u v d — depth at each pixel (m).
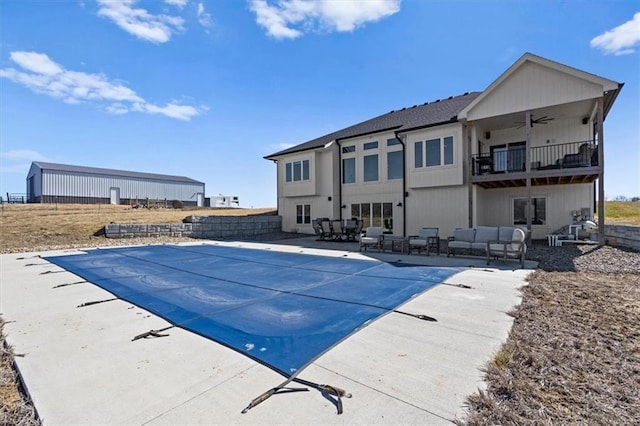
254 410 2.22
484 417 2.12
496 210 14.64
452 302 4.88
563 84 10.73
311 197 18.83
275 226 19.94
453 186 13.61
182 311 4.59
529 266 7.91
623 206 23.47
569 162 11.56
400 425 2.05
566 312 4.32
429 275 6.91
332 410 2.21
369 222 16.48
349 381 2.61
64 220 15.91
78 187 32.06
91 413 2.21
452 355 3.07
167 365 2.93
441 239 13.43
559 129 13.16
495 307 4.61
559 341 3.35
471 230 9.92
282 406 2.27
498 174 11.98
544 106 11.03
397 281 6.38
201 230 16.64
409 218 14.88
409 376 2.68
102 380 2.66
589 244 10.52
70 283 6.46
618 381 2.56
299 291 5.70
